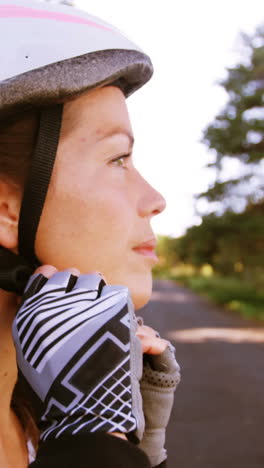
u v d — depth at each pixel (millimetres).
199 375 9422
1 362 671
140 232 684
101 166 666
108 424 506
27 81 603
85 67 629
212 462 5035
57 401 517
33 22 633
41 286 590
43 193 630
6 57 611
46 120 629
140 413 529
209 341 14516
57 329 541
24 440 705
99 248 654
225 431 6008
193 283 52812
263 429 6051
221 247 32594
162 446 820
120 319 547
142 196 688
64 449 495
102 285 585
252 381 8875
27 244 639
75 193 646
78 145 652
